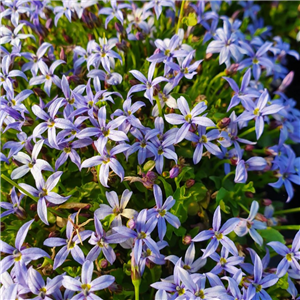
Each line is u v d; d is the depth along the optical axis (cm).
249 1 21
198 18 16
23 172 12
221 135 13
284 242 13
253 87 16
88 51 15
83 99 13
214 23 16
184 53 14
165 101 13
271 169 15
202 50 16
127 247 12
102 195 12
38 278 10
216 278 11
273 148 15
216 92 16
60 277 11
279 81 19
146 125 14
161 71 15
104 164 11
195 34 17
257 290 11
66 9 15
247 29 19
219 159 15
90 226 12
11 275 11
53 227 12
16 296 10
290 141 17
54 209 12
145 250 11
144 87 13
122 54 15
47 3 17
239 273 11
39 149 12
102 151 11
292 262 12
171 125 14
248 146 14
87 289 10
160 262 11
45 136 13
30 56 14
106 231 12
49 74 14
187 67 13
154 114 13
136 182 13
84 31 16
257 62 16
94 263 12
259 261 11
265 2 22
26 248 11
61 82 13
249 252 12
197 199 13
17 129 13
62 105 13
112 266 12
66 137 13
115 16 15
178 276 11
